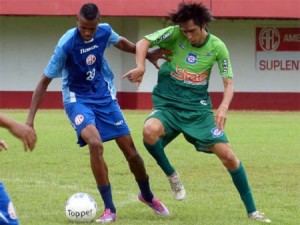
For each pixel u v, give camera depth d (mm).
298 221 24906
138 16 86875
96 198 29234
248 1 87562
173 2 86688
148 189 25578
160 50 25344
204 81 25109
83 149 46781
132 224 23656
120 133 24953
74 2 86438
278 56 93562
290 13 88000
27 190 30953
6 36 91625
